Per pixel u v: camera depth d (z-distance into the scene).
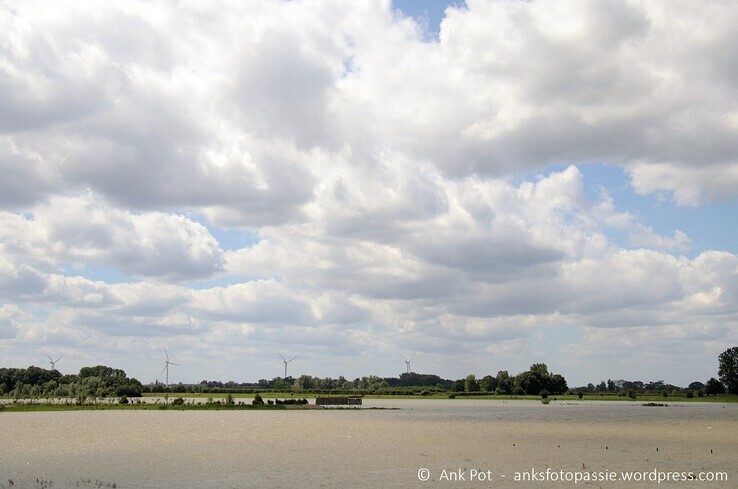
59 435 94.38
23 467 61.94
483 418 143.25
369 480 54.31
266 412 170.75
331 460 66.00
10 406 186.75
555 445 80.75
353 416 151.62
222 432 100.25
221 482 53.47
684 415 158.25
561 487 51.69
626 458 67.81
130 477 55.97
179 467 61.50
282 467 61.31
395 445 80.38
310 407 199.75
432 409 191.38
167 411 174.62
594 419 139.88
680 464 63.62
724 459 67.25
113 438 89.56
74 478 55.59
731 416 153.12
